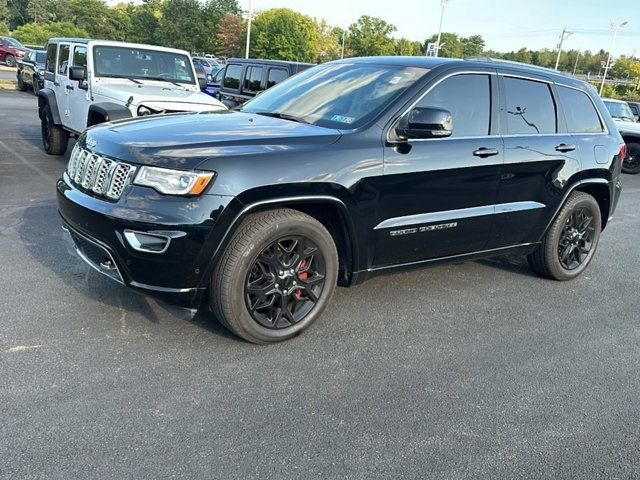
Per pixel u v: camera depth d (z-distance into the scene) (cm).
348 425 294
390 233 394
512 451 284
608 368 378
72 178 381
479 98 440
